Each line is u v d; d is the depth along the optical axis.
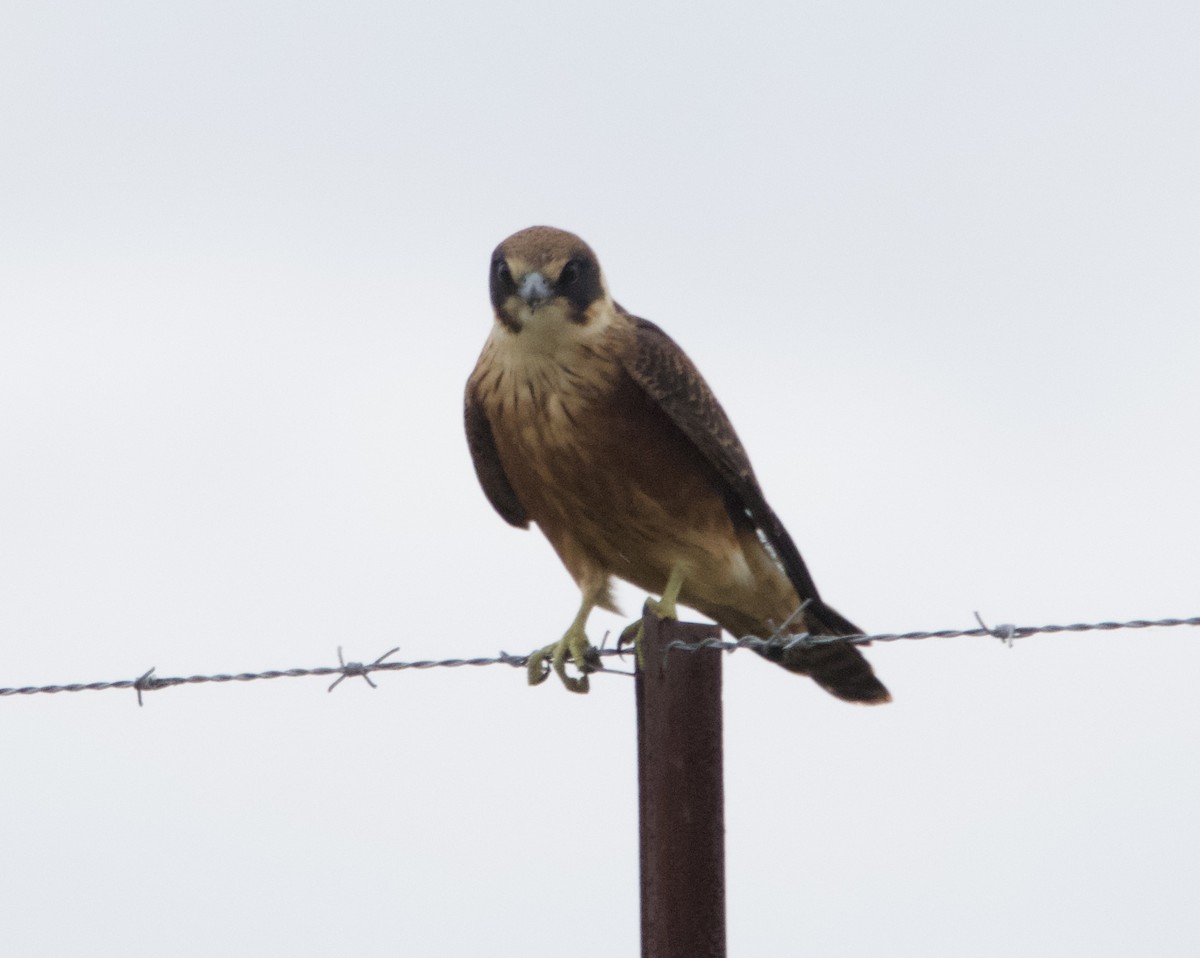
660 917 7.78
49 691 9.84
